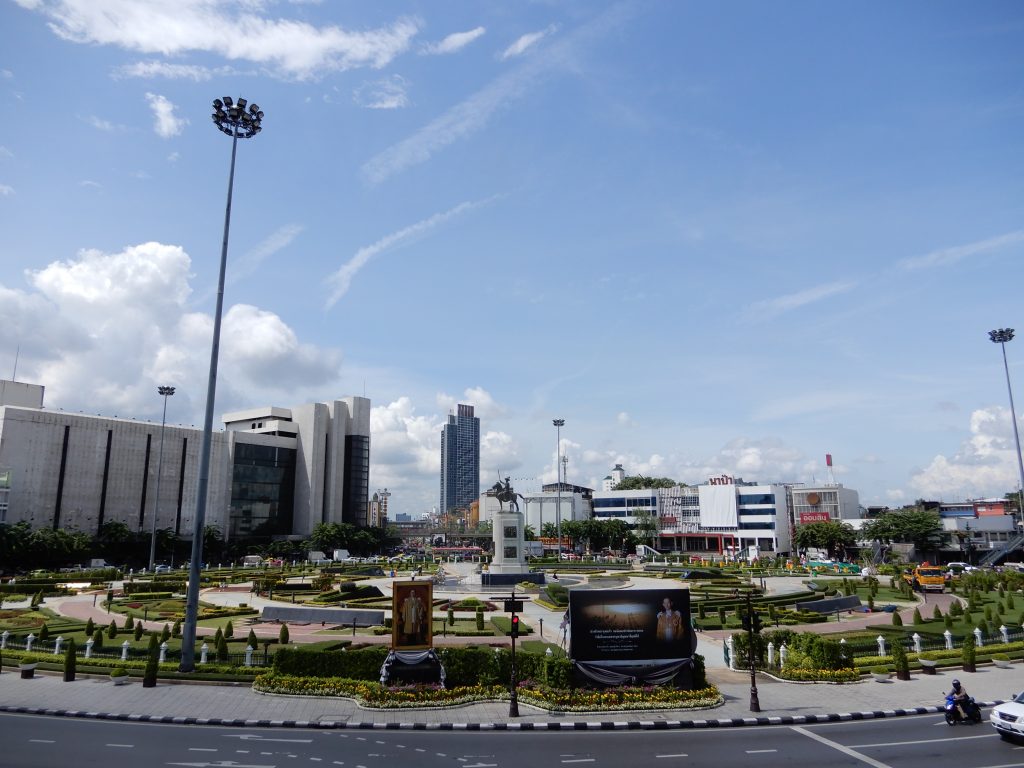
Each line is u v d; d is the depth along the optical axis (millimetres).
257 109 45750
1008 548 134750
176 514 152875
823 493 192250
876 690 36219
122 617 64250
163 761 24875
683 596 35250
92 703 33344
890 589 91812
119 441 143125
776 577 111188
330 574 110375
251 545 165875
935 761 25094
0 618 62688
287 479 185500
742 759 25438
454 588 88562
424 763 25031
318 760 25312
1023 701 28297
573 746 27312
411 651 35156
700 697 33062
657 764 24938
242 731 29438
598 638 34625
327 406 194125
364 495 199875
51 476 130625
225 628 56844
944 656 43125
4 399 137625
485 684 35031
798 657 40719
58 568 117312
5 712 32094
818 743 27547
